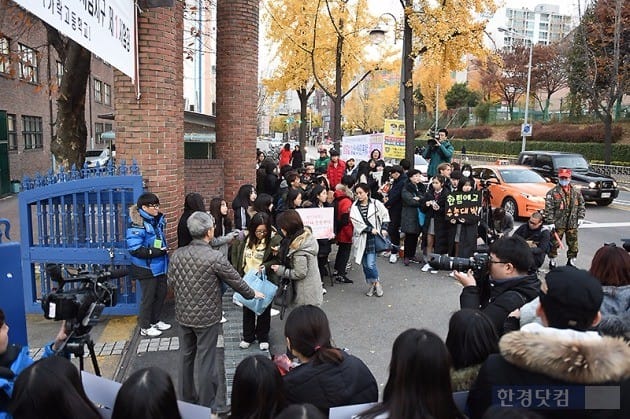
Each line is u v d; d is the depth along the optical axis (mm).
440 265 4320
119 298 6914
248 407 2652
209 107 35938
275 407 2662
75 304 3547
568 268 2736
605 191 17578
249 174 11648
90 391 2760
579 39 32031
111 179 6590
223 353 5930
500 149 43688
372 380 3012
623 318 3367
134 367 5445
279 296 5941
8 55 11039
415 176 9633
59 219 6809
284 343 6277
